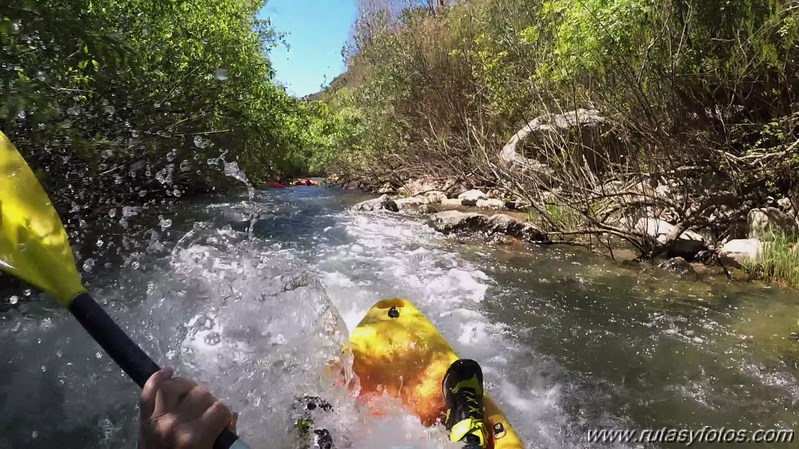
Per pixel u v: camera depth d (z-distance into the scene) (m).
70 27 3.00
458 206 9.66
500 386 3.11
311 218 8.50
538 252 6.23
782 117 6.14
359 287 4.68
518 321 4.09
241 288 3.40
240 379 2.64
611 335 3.85
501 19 11.79
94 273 4.50
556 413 2.88
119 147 4.69
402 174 14.12
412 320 3.08
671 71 6.34
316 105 11.62
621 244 6.54
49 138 3.52
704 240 6.16
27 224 1.42
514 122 10.66
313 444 2.28
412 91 14.48
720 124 6.84
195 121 8.57
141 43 6.60
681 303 4.52
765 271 5.21
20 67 3.04
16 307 3.66
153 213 7.95
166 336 3.05
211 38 8.38
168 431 0.85
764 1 5.99
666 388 3.14
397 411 2.58
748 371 3.33
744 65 6.12
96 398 2.74
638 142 7.30
